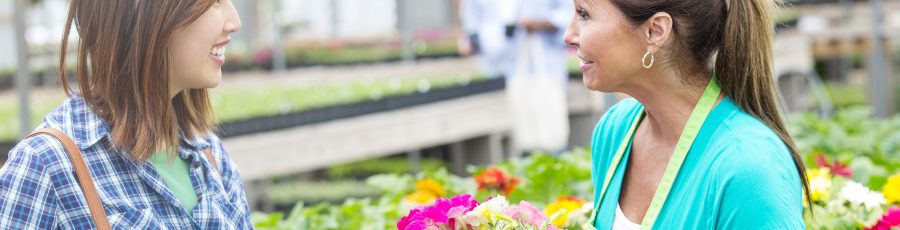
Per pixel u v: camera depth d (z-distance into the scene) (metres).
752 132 2.16
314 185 9.12
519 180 4.24
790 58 14.04
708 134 2.21
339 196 8.66
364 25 17.41
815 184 3.34
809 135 7.12
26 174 2.19
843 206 3.29
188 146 2.44
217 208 2.38
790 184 2.11
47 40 13.93
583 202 3.57
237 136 7.18
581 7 2.26
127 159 2.27
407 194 4.80
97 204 2.22
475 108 9.46
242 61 15.21
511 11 8.21
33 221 2.19
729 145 2.15
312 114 7.81
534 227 2.30
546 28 8.19
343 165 9.85
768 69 2.27
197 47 2.30
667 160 2.30
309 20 17.39
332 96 10.13
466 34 8.66
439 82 11.29
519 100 8.36
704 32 2.21
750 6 2.21
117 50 2.26
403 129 8.51
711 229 2.14
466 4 8.64
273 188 8.85
